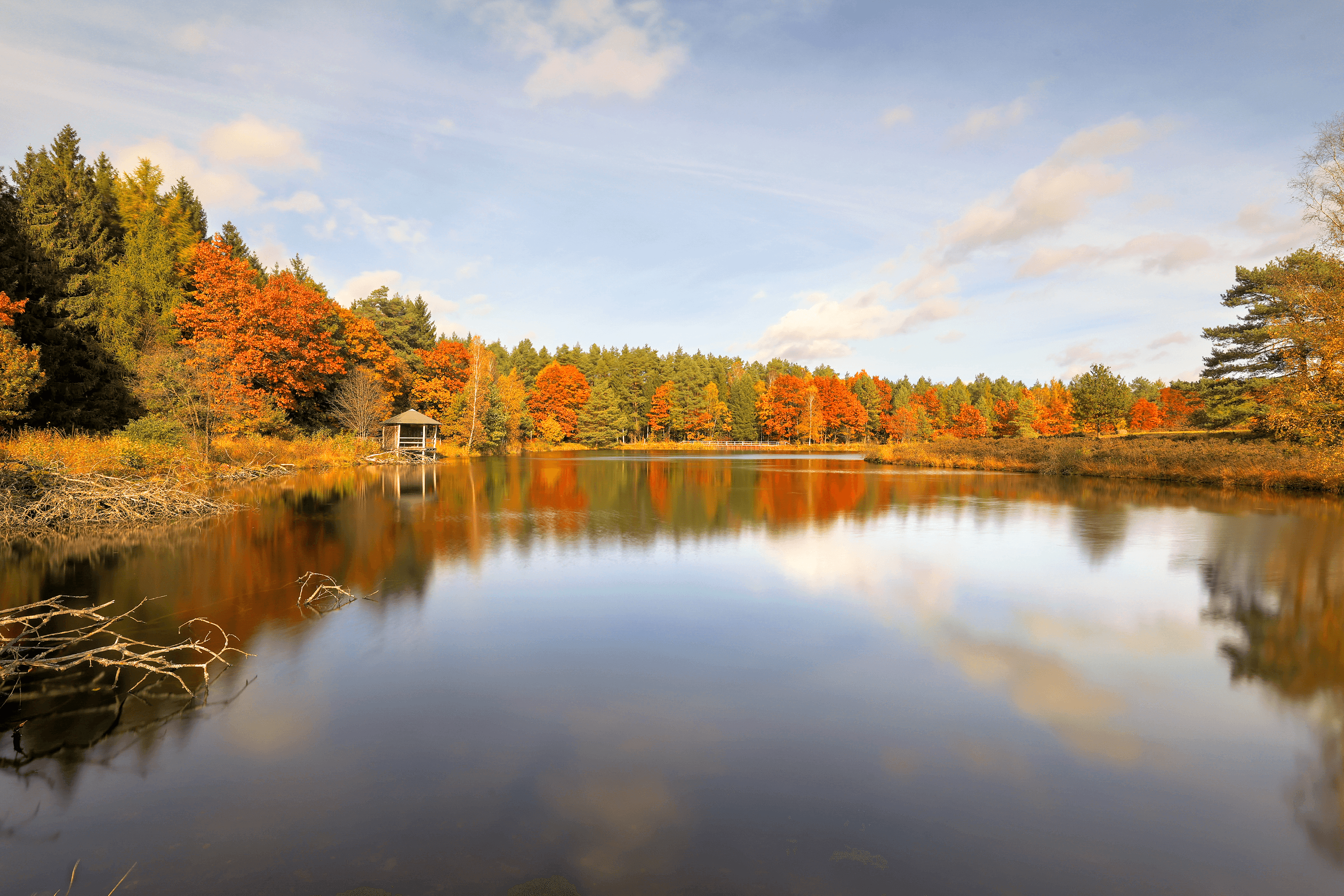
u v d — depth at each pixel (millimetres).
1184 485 26469
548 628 7031
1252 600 8305
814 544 12430
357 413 41469
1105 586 9016
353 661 5973
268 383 36656
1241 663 6027
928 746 4422
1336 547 11969
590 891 2955
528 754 4254
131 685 5387
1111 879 3086
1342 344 18047
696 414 98438
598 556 11062
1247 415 33250
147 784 3877
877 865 3168
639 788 3863
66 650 6188
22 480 13734
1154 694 5320
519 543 12258
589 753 4281
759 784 3914
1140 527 14656
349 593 8469
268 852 3254
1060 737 4555
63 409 24828
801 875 3080
